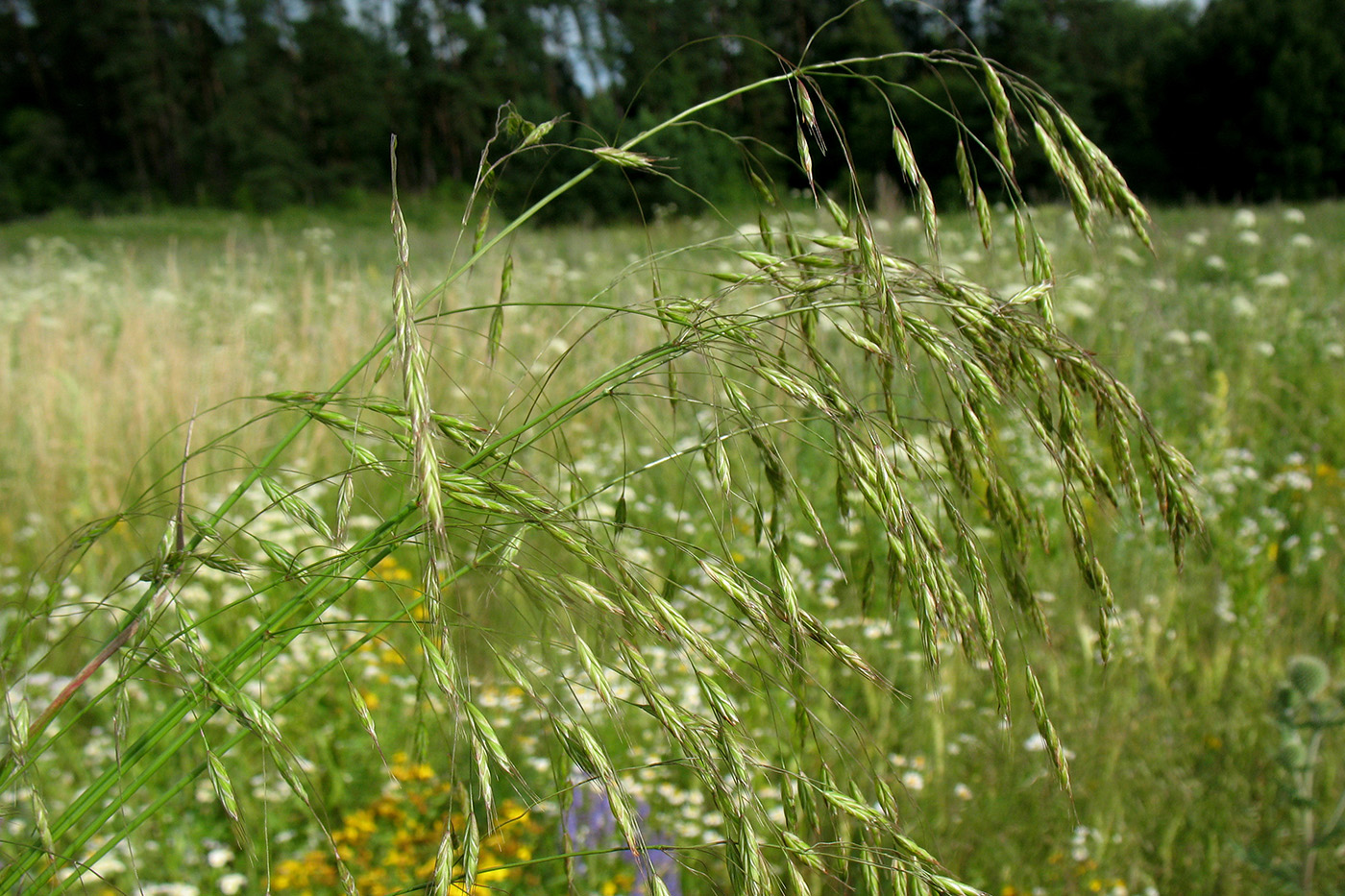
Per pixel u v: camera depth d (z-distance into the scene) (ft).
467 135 179.11
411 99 182.29
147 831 7.84
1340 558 12.67
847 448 3.37
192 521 3.76
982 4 133.90
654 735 8.67
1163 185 141.49
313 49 171.32
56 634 9.53
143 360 17.98
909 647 10.12
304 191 161.27
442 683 2.69
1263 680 9.60
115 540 12.50
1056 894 7.50
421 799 8.24
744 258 3.74
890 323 3.37
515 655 3.35
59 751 8.48
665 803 8.05
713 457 3.79
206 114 189.37
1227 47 131.95
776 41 143.54
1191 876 7.71
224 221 112.98
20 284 34.63
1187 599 11.16
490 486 3.25
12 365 19.39
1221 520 13.28
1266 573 12.17
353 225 118.83
